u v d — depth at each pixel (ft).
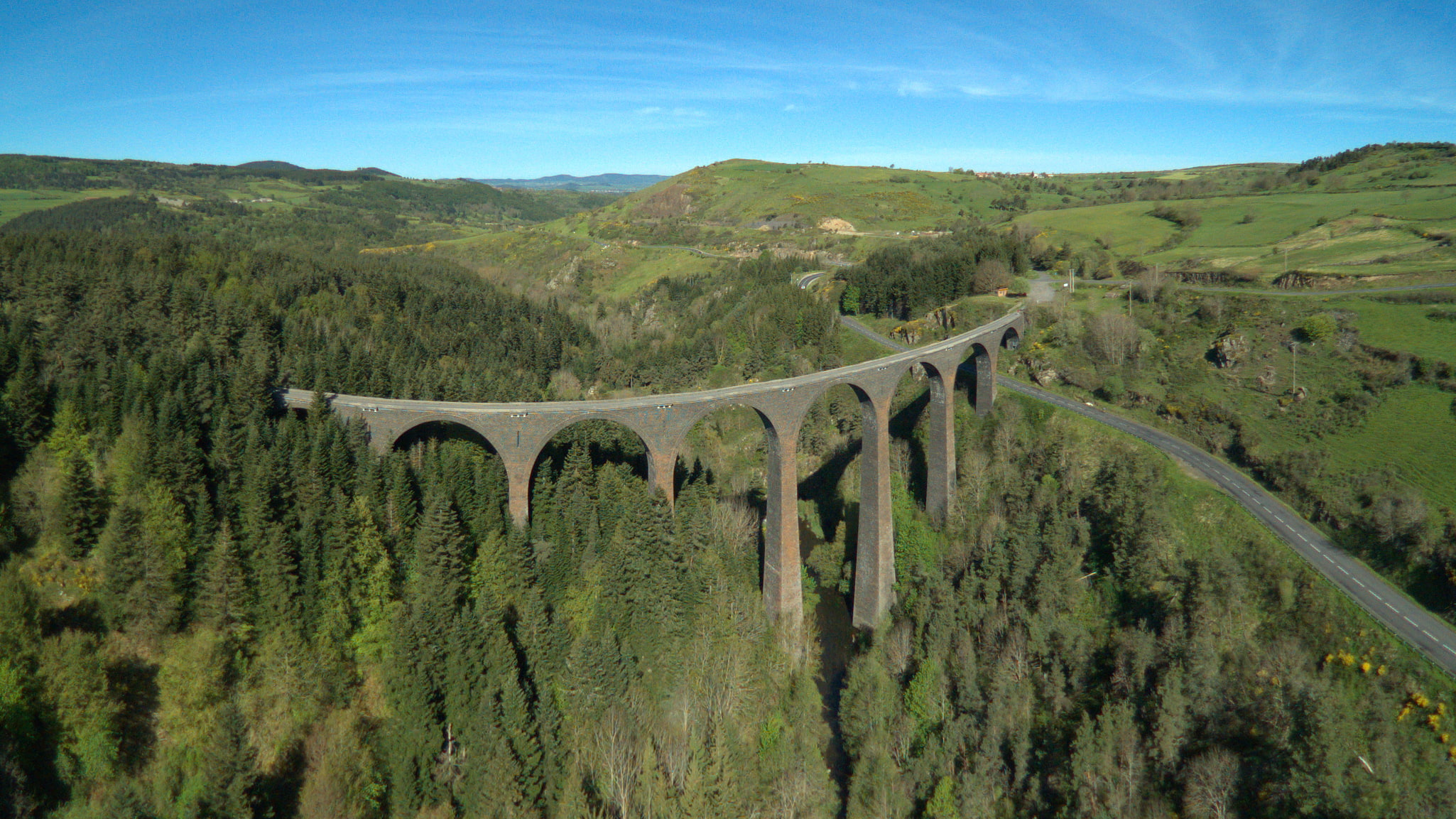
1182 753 174.50
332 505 204.03
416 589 196.65
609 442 288.30
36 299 270.26
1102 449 295.48
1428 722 163.32
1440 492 218.18
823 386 258.16
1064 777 172.45
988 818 173.99
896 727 205.26
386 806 163.12
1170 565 230.89
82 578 171.83
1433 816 146.10
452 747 172.04
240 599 176.14
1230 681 187.83
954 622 229.04
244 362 262.26
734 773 167.43
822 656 262.47
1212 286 404.36
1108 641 220.84
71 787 145.69
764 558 274.16
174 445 195.52
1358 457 245.45
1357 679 180.14
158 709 162.50
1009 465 312.50
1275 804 156.66
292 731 167.94
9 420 197.88
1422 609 193.98
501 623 190.19
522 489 231.91
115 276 300.40
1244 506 245.86
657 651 213.66
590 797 167.43
